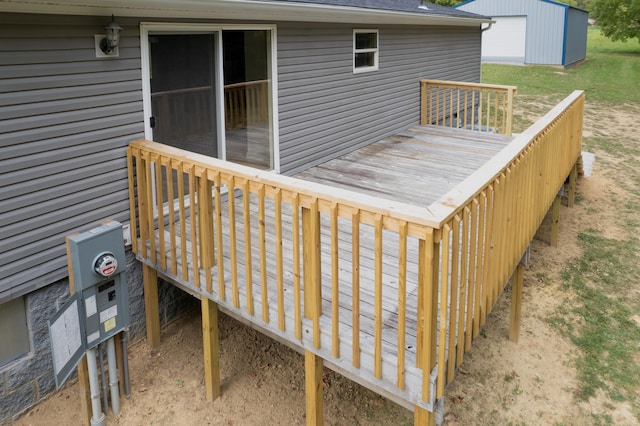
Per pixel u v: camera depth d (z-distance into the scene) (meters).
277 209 3.07
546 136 4.86
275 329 3.35
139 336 4.56
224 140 5.19
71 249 3.22
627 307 5.75
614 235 7.70
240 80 5.33
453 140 8.31
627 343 5.09
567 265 6.71
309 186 2.93
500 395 4.29
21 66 3.43
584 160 9.73
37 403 3.87
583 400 4.28
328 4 5.50
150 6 3.81
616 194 9.52
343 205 2.71
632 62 26.31
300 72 6.13
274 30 5.58
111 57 3.96
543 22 23.59
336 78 6.86
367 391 4.16
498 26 24.70
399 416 3.91
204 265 3.73
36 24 3.47
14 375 3.69
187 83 4.76
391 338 3.01
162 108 4.57
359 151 7.63
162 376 4.16
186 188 5.00
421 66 9.30
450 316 2.71
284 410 3.89
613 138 13.64
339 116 7.09
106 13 3.82
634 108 17.02
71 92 3.74
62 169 3.77
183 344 4.55
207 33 4.86
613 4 29.50
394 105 8.59
